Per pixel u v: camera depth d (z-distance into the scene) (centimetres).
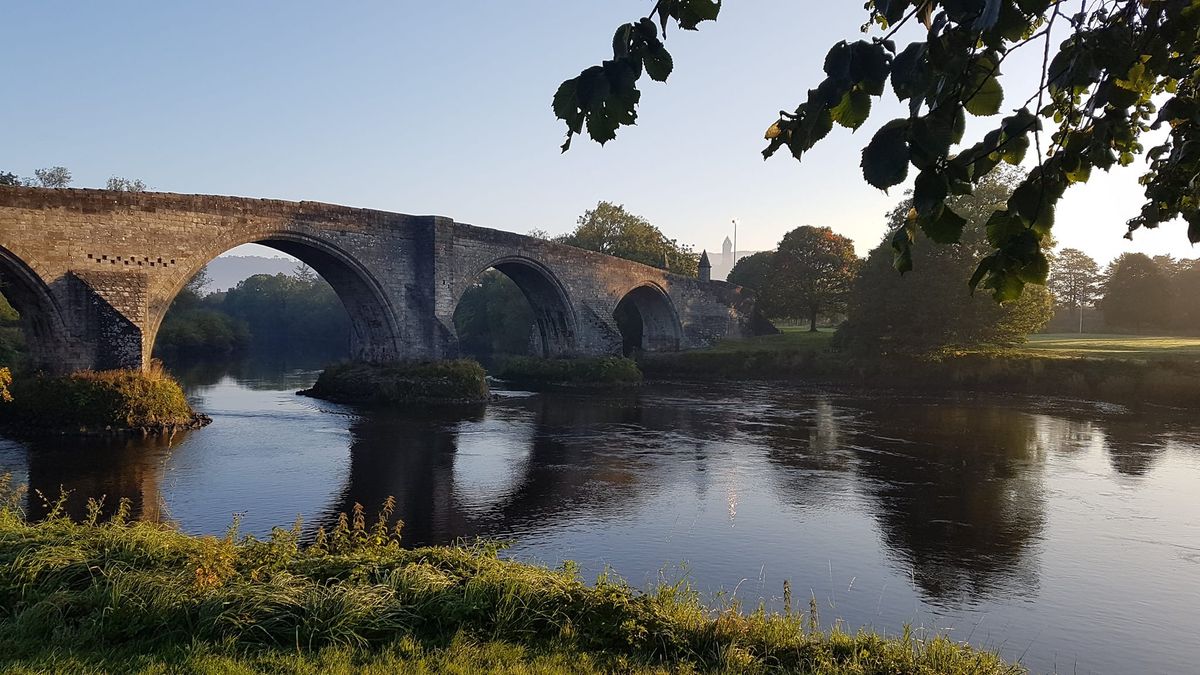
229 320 9412
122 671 666
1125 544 1633
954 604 1305
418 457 2525
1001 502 1972
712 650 777
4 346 3959
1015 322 4884
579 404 4016
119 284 2920
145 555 915
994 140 274
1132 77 304
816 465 2430
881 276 5266
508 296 8400
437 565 951
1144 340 6306
